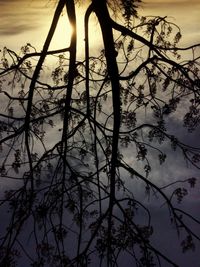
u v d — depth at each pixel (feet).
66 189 19.92
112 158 20.79
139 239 18.90
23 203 20.81
